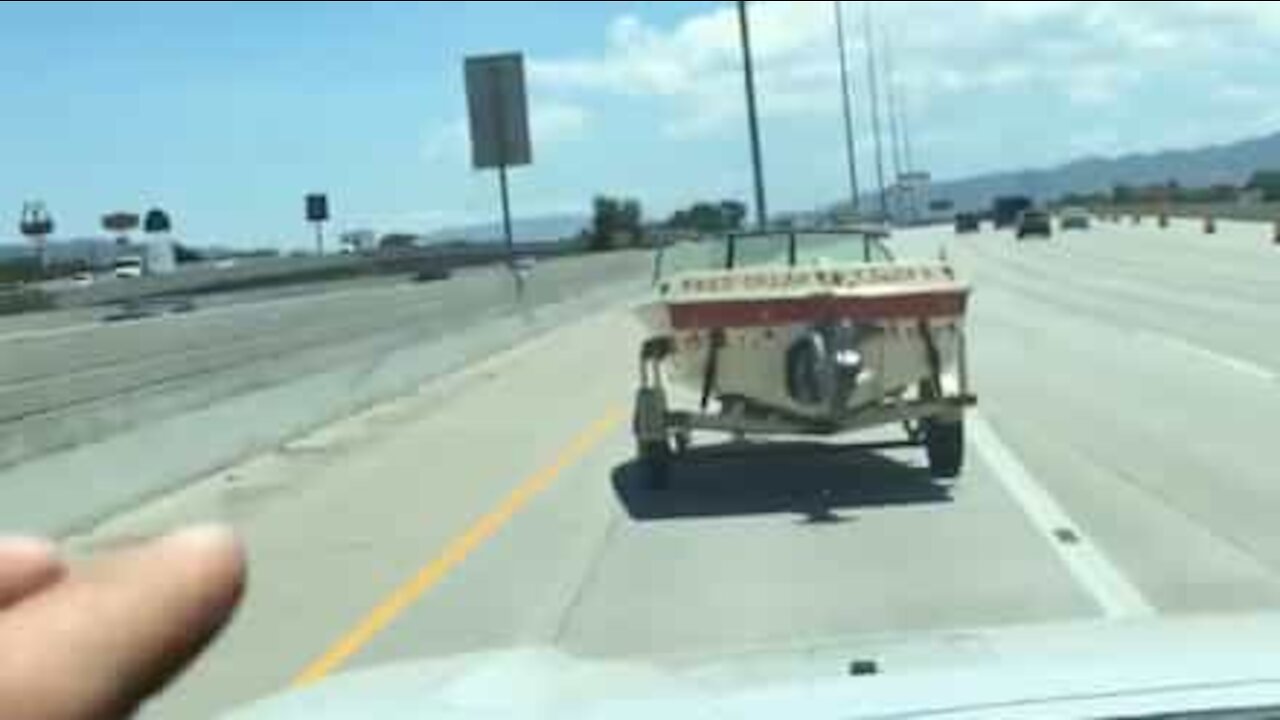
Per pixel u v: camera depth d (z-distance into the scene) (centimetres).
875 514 1498
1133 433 1962
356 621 1173
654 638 1068
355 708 326
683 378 1677
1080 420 2100
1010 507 1495
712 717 297
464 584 1285
